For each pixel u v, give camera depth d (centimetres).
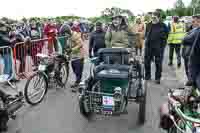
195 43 381
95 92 547
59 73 815
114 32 755
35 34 1283
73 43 839
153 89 809
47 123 564
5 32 870
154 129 538
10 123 562
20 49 955
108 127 548
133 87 563
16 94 570
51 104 681
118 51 610
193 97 369
